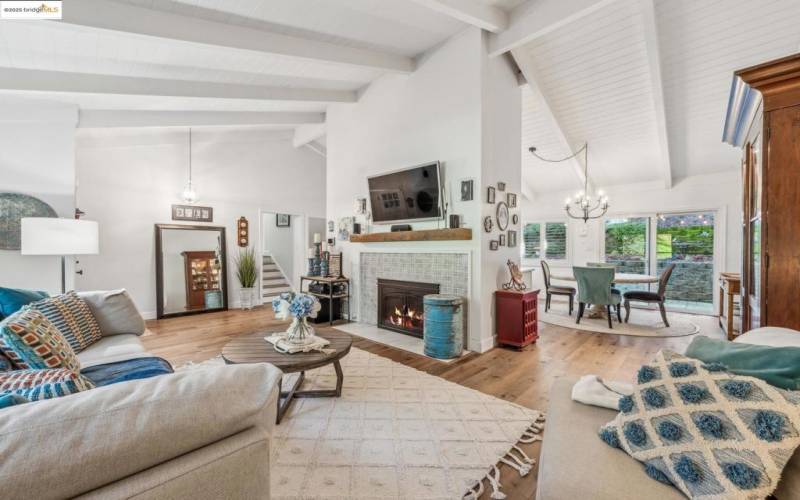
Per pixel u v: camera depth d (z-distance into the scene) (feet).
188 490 2.39
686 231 19.84
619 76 13.08
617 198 21.84
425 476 5.54
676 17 10.59
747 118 9.27
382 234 14.40
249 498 2.72
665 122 14.39
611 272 15.10
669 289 20.44
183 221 18.47
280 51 10.78
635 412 3.58
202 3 9.04
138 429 2.31
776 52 10.78
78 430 2.18
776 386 3.14
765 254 6.28
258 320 16.98
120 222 16.57
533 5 10.61
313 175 24.17
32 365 5.16
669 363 3.67
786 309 6.06
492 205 12.32
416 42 12.55
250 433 2.80
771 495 2.85
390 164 14.92
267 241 27.94
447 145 12.66
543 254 25.04
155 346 12.53
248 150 21.03
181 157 18.45
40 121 11.94
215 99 13.56
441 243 12.97
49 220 9.79
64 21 7.76
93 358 6.89
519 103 13.74
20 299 7.39
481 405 7.91
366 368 10.27
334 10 10.03
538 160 20.66
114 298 8.74
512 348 12.30
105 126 13.55
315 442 6.45
